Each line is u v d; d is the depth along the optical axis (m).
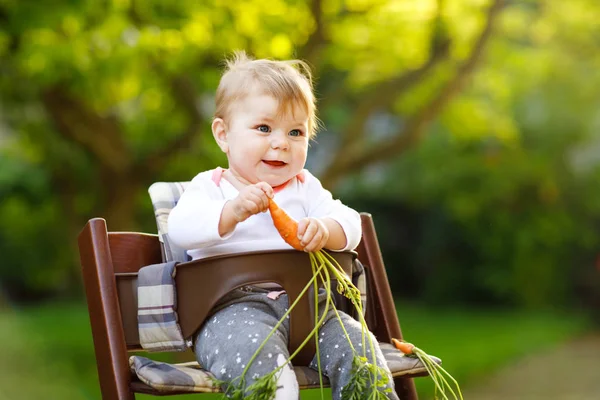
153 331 2.19
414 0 7.99
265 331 2.05
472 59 7.82
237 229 2.28
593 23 9.55
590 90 12.71
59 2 6.50
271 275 2.08
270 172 2.29
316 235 2.10
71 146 9.59
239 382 1.99
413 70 8.05
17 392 7.01
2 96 8.28
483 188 13.80
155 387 1.99
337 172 8.20
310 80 2.60
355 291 2.19
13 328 11.56
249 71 2.34
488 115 9.73
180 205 2.28
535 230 14.02
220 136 2.38
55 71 6.85
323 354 2.11
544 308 14.23
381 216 15.12
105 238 2.31
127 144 8.70
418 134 8.12
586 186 13.77
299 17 7.37
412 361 2.23
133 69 7.17
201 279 2.12
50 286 15.28
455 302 14.76
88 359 9.02
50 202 13.04
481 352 9.14
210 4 6.89
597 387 7.14
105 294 2.25
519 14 9.12
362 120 8.20
